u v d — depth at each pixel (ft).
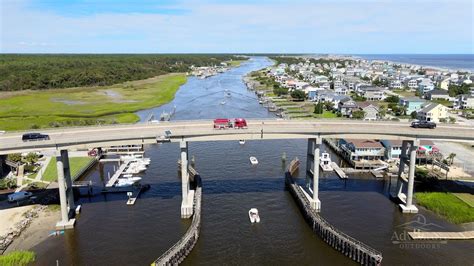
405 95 650.02
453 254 176.55
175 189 256.11
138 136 205.77
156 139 206.80
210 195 246.68
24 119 445.37
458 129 234.17
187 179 219.20
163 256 167.43
